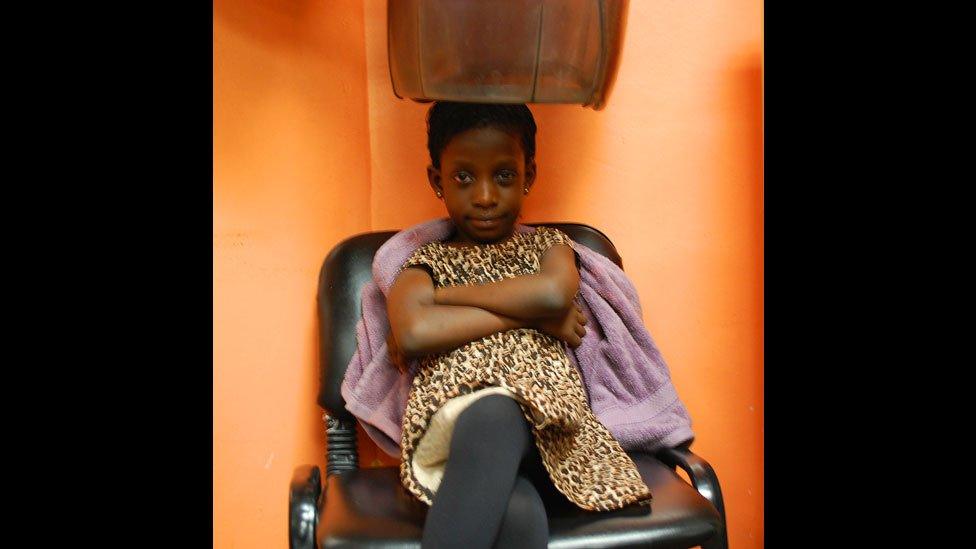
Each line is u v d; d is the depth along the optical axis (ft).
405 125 5.46
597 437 4.12
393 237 4.61
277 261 4.48
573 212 5.43
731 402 5.39
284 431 4.54
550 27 3.85
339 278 4.66
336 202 5.04
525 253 4.42
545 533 3.42
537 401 3.71
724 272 5.37
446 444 3.77
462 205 4.33
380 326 4.56
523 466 3.88
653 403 4.55
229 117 4.14
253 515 4.28
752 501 5.39
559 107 5.40
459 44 3.87
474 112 4.26
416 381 4.09
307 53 4.78
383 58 5.42
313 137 4.81
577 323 4.37
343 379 4.54
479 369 3.87
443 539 3.32
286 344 4.56
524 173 4.52
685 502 3.69
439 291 4.14
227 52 4.14
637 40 5.37
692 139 5.37
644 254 5.42
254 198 4.31
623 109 5.40
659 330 5.42
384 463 5.25
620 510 3.62
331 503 3.77
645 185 5.40
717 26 5.35
